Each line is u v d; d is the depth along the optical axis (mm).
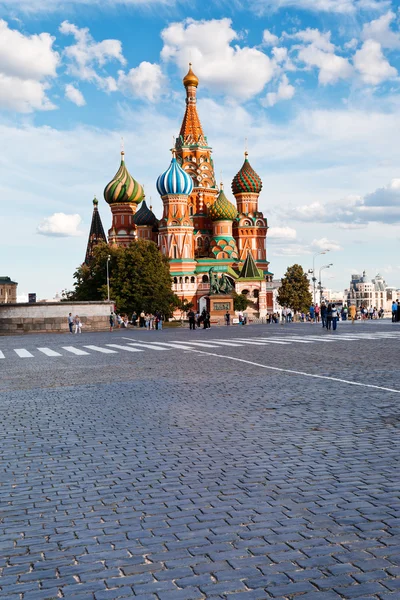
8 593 5055
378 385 15648
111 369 21781
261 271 139875
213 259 142000
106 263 96312
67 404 14289
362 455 8914
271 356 24828
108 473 8406
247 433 10555
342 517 6430
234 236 153625
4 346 39312
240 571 5281
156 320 71938
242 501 7035
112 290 93688
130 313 95812
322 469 8234
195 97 154500
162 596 4914
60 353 31203
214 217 145750
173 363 23047
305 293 149875
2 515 6879
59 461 9148
